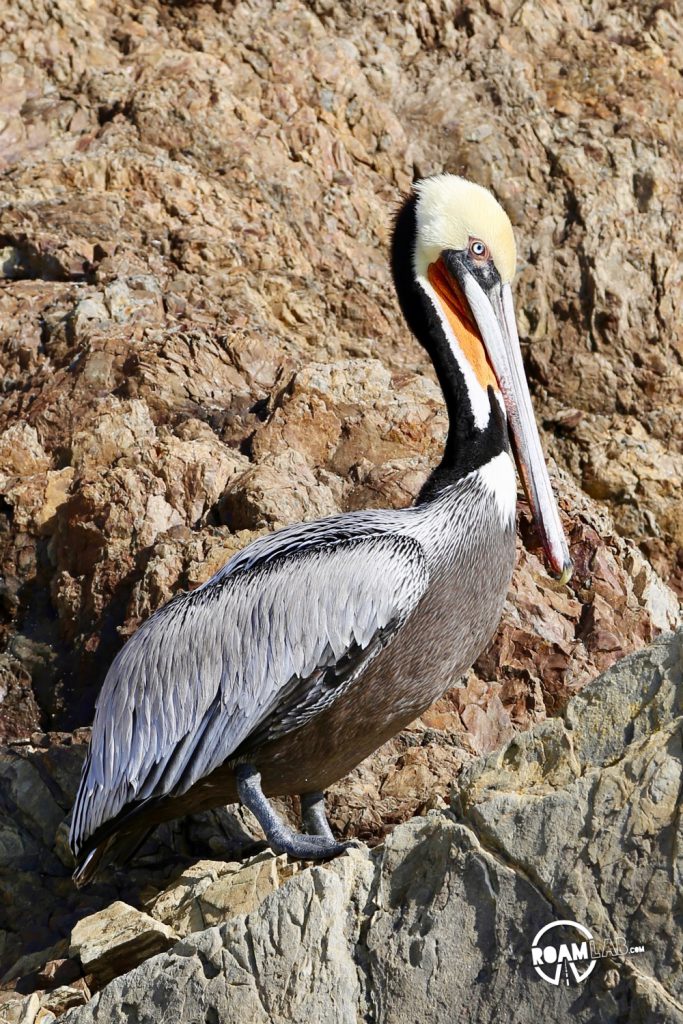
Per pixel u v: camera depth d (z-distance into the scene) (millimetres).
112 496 12727
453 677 9719
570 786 7742
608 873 7492
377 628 9172
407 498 12523
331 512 12375
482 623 9805
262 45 18875
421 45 19734
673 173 18031
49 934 9945
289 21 19578
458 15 19906
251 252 16391
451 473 9984
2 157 17406
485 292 10727
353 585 9219
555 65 19562
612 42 20109
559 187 17797
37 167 17000
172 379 14125
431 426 13461
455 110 18734
